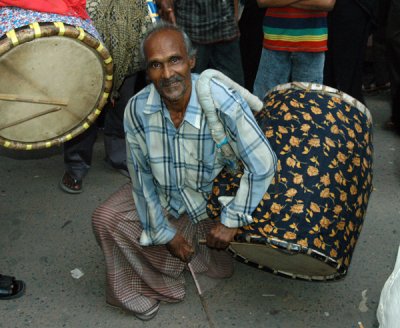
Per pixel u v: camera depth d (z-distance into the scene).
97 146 3.90
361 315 2.50
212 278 2.65
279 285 2.67
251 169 1.99
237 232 2.09
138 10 2.75
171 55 1.83
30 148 2.15
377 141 3.92
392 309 1.32
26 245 2.96
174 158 2.06
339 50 3.77
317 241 2.01
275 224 2.02
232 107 1.90
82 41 1.99
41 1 1.94
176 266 2.43
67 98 2.09
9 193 3.39
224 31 3.45
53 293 2.65
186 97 1.94
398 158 3.72
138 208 2.22
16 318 2.51
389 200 3.28
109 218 2.25
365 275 2.73
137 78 3.60
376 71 4.52
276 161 2.04
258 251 2.14
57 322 2.48
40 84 2.01
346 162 2.14
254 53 4.13
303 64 3.33
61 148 3.86
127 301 2.43
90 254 2.90
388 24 3.76
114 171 3.63
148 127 2.02
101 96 2.17
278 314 2.51
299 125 2.15
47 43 1.93
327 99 2.24
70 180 3.37
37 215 3.20
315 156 2.09
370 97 4.59
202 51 3.49
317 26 3.22
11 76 1.95
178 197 2.22
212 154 2.04
